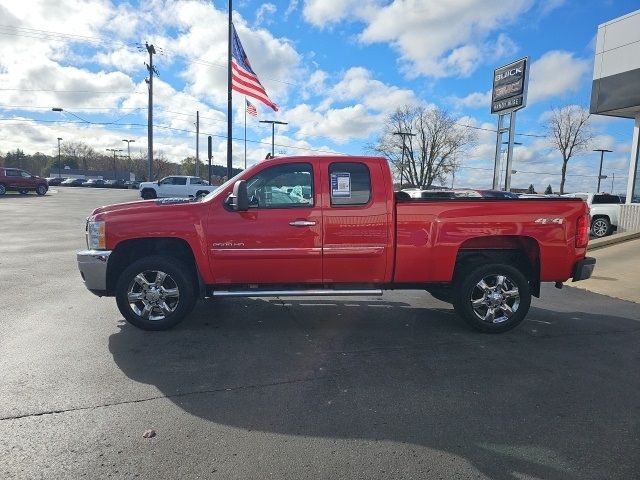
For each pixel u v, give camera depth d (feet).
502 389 13.07
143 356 15.06
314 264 17.44
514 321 18.02
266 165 17.52
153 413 11.38
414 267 17.62
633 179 51.06
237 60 55.42
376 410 11.74
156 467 9.21
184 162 318.04
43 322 18.28
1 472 8.92
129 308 17.38
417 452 9.91
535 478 9.09
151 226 17.07
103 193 144.15
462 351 16.12
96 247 17.25
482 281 17.95
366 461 9.56
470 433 10.71
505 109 68.39
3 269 28.71
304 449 9.95
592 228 57.31
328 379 13.58
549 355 15.84
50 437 10.20
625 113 49.96
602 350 16.42
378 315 20.52
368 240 17.38
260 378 13.57
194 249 17.17
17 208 80.07
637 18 44.52
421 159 216.95
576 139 130.11
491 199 17.80
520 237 18.07
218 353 15.49
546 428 10.97
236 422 11.03
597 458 9.78
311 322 19.26
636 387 13.32
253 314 20.29
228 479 8.89
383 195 17.39
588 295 25.57
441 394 12.69
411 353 15.85
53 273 27.55
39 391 12.41
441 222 17.48
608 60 47.57
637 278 29.32
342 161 17.49
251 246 17.21
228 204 17.33
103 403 11.83
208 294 17.99
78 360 14.61
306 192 17.47
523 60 64.34
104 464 9.26
